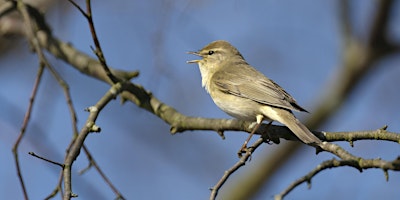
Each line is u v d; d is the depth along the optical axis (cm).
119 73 1203
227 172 824
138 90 1143
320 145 852
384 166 733
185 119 1104
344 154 816
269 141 995
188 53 1324
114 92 1023
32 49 1327
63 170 819
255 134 1023
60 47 1296
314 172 746
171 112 1130
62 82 1028
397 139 834
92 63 1248
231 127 1046
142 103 1156
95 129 898
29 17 1212
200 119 1088
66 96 1017
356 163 755
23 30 1374
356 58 1731
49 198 875
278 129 991
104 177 961
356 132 876
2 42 1527
